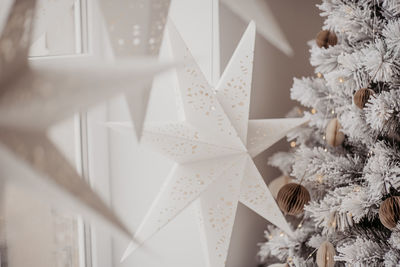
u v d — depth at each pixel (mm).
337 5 1749
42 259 1779
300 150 1822
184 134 1476
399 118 1647
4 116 397
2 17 421
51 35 1740
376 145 1669
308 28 2012
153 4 499
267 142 1585
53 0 631
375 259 1657
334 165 1742
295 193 1645
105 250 2018
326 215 1713
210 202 1535
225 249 1544
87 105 395
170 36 1421
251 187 1565
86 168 1952
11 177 399
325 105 1850
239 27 1910
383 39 1677
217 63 1879
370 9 1719
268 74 1994
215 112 1473
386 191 1650
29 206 1706
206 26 1874
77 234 1931
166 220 1484
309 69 2049
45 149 416
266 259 2076
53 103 394
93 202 448
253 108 1989
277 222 1612
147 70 396
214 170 1505
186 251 1994
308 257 1800
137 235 1483
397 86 1643
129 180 2027
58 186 424
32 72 402
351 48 1736
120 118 1946
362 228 1770
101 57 457
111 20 494
